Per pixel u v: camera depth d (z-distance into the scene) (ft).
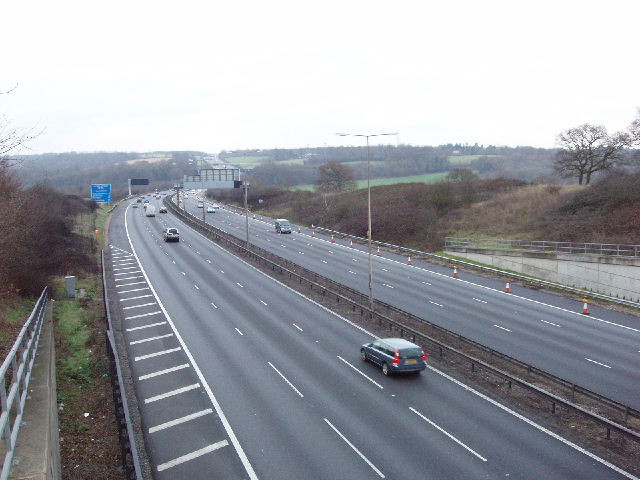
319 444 57.00
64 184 589.73
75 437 57.31
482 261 185.47
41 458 31.78
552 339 98.94
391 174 568.82
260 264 179.01
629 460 53.67
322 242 237.25
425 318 113.50
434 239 225.15
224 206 427.33
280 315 115.24
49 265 134.21
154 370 80.79
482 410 66.39
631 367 83.61
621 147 249.55
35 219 122.83
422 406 67.41
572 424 62.54
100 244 222.28
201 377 77.82
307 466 52.29
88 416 63.21
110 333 86.12
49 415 39.04
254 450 55.77
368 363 84.69
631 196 201.46
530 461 53.21
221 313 116.26
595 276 150.30
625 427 57.41
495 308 123.34
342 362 84.99
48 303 105.91
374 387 74.02
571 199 224.12
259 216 352.90
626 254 160.35
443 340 97.30
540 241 180.24
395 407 67.05
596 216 199.93
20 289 100.73
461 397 70.69
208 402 68.69
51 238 148.77
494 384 75.87
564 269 158.92
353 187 382.63
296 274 151.94
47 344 62.95
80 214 303.68
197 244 227.20
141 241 234.79
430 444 56.90
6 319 77.87
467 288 145.59
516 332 103.60
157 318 111.55
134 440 54.44
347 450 55.57
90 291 134.41
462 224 237.86
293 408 66.69
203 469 52.01
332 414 64.85
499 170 460.55
